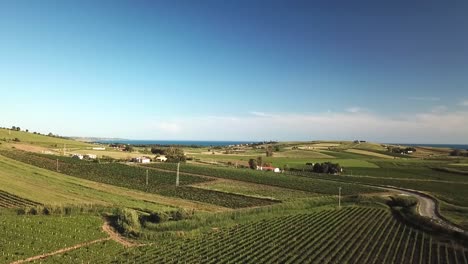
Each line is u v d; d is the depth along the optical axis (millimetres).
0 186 88188
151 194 107312
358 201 99250
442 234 72125
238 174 143875
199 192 111875
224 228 71062
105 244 58562
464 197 111625
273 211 85750
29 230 60344
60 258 51500
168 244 60562
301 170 173125
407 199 98750
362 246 62500
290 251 58406
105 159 173750
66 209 72938
